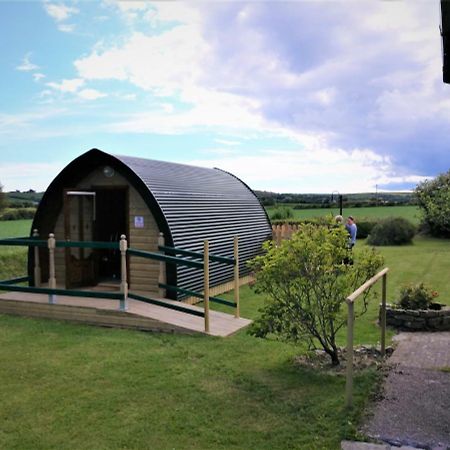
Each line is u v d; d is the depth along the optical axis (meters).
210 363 6.95
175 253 10.70
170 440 4.75
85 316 9.71
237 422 5.08
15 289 10.52
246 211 15.58
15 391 6.05
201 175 14.96
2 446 4.69
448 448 4.36
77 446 4.67
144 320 9.09
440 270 16.50
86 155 11.40
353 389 5.61
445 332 8.70
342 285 6.36
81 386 6.18
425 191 29.28
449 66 5.16
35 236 12.23
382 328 6.99
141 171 11.54
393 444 4.46
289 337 6.58
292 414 5.19
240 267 14.12
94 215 12.26
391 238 26.27
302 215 39.41
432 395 5.48
